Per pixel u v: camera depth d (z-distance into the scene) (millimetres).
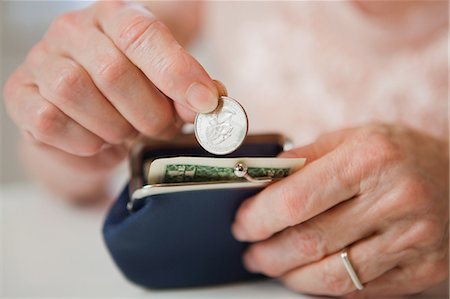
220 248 404
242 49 702
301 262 392
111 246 395
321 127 613
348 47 608
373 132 384
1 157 987
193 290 414
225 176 365
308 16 637
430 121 569
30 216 574
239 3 707
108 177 594
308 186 367
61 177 574
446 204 386
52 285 427
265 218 377
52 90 369
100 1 387
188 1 763
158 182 364
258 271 411
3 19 956
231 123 362
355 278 383
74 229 537
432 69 575
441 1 568
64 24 390
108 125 377
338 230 380
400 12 575
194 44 843
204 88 354
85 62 368
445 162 402
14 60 972
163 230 387
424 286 394
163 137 394
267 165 362
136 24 360
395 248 377
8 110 407
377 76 594
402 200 369
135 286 420
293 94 643
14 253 484
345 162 370
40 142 423
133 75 364
